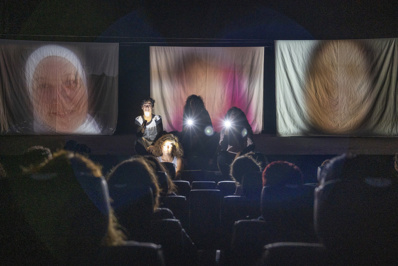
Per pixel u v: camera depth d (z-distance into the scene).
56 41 13.34
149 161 3.37
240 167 3.47
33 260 1.47
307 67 13.09
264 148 10.27
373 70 12.91
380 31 13.53
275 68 13.14
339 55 13.00
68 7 13.81
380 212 1.40
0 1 13.51
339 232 1.42
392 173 1.42
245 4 13.84
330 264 1.48
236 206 3.12
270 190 1.89
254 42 13.93
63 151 1.46
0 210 1.44
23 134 13.20
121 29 13.97
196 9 13.91
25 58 13.12
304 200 1.88
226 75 13.47
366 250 1.44
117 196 1.89
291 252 1.50
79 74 13.29
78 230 1.42
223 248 3.29
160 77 13.52
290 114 13.16
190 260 2.53
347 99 13.03
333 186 1.41
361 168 1.42
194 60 13.47
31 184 1.42
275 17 13.83
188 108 7.62
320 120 13.10
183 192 3.98
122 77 14.65
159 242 2.10
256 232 1.96
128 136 12.93
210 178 5.22
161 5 13.89
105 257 1.41
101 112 13.39
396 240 1.42
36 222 1.44
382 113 12.93
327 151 9.77
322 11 13.70
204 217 3.40
